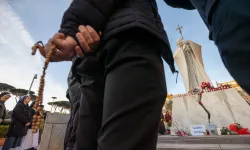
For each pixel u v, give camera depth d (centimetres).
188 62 1267
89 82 101
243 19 55
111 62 76
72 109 163
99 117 96
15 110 636
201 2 86
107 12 82
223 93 777
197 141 420
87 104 99
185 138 443
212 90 814
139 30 79
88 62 92
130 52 75
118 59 74
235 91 754
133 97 67
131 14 83
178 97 920
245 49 53
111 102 68
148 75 73
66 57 75
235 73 59
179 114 860
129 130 62
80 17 75
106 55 81
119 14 85
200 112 787
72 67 110
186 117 822
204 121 754
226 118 707
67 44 70
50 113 342
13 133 619
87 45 72
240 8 57
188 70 1241
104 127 67
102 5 80
